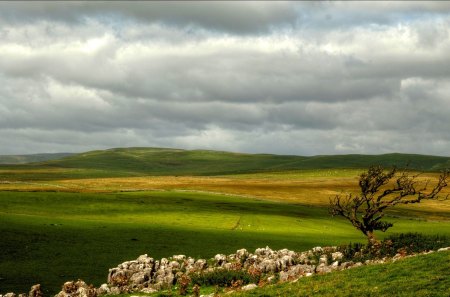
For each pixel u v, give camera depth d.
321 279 29.25
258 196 161.25
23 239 61.44
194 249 61.12
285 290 27.86
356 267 31.30
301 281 29.75
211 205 123.94
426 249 38.78
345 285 26.61
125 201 119.50
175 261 45.84
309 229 90.69
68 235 66.44
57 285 42.97
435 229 91.94
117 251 58.44
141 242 64.75
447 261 27.73
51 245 59.78
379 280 26.61
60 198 114.50
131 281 38.31
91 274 47.19
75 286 36.88
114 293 35.59
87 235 67.62
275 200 151.88
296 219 105.38
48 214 96.44
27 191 122.31
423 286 24.06
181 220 96.62
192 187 185.00
